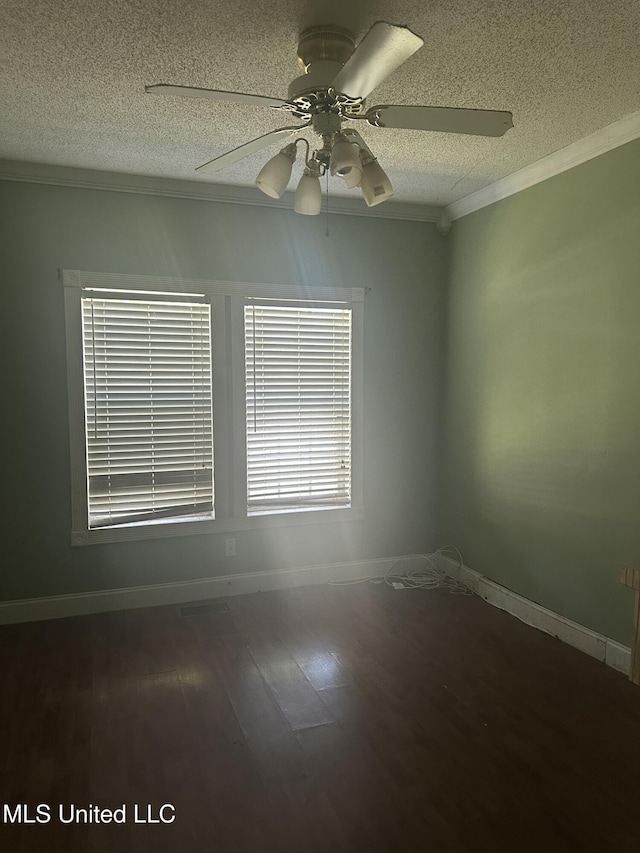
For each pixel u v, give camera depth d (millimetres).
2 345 3291
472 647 3098
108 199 3428
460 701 2574
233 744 2262
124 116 2664
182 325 3602
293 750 2229
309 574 4008
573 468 3117
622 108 2600
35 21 1923
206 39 2045
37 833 1824
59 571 3465
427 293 4195
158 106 2562
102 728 2363
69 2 1820
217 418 3711
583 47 2104
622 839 1807
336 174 1907
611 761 2176
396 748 2244
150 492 3607
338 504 4062
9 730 2350
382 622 3416
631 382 2770
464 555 4070
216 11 1880
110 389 3484
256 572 3885
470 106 2561
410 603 3709
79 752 2213
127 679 2748
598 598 2984
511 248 3545
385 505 4184
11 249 3277
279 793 1999
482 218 3805
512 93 2451
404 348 4164
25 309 3316
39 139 2916
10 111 2605
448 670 2850
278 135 2072
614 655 2869
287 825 1856
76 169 3318
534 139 2938
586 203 2994
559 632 3199
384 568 4203
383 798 1977
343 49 1992
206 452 3711
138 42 2061
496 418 3703
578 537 3096
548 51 2129
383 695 2617
